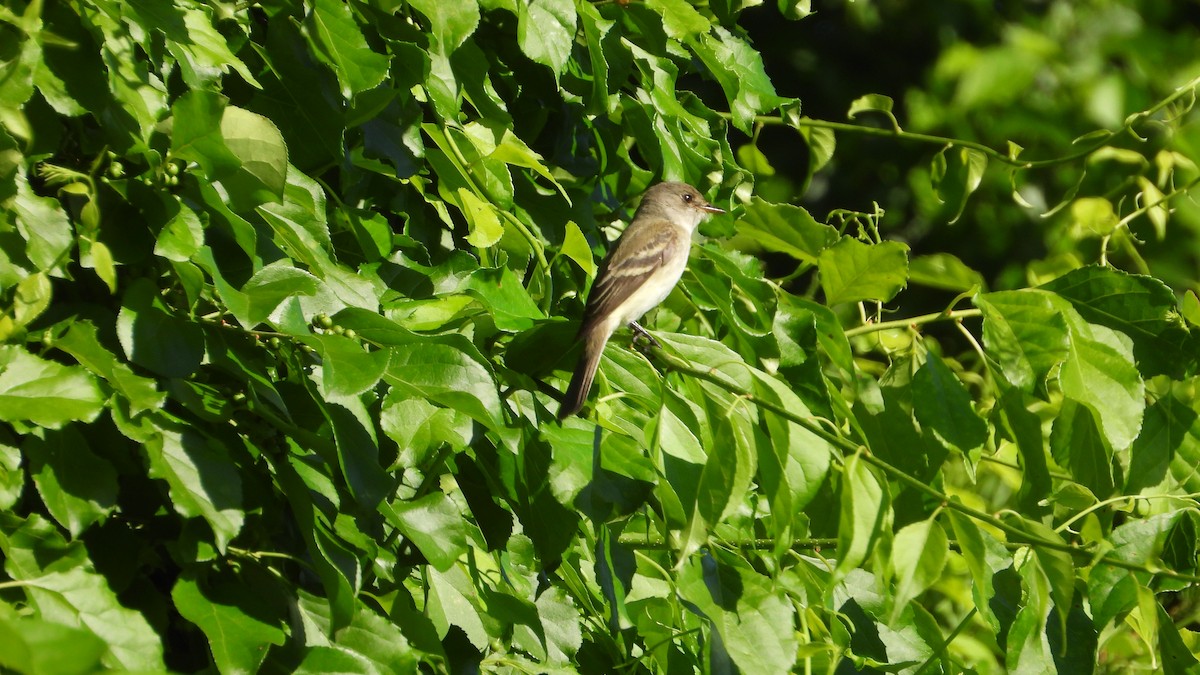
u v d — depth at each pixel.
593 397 7.45
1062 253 13.72
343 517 5.72
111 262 5.21
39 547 4.97
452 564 5.73
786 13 9.96
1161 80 15.41
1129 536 7.28
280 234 5.75
